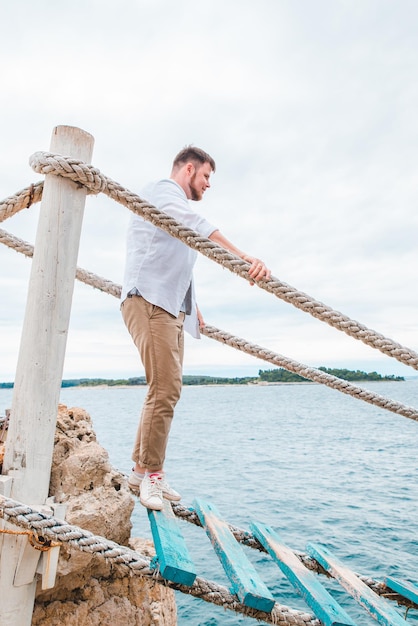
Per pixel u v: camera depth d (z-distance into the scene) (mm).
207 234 2650
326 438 32812
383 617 2285
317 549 3090
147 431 2756
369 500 13414
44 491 2246
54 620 2717
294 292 2494
